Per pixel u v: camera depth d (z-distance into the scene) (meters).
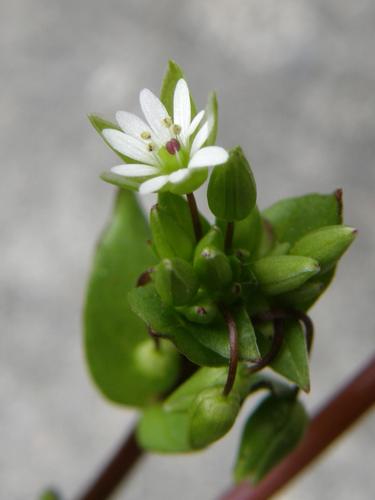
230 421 0.06
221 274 0.06
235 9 0.16
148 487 0.13
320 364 0.14
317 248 0.06
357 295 0.14
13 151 0.15
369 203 0.14
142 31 0.16
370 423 0.13
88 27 0.16
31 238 0.14
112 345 0.08
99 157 0.15
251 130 0.15
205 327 0.06
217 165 0.06
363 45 0.15
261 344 0.06
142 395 0.08
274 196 0.14
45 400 0.14
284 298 0.06
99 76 0.15
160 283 0.06
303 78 0.15
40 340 0.14
